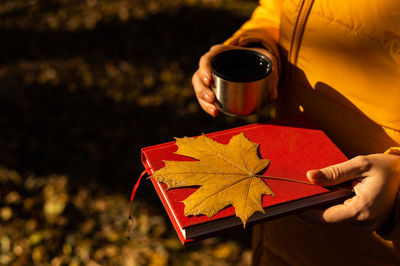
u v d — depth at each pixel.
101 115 3.44
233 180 0.93
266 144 1.07
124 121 3.39
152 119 3.40
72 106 3.52
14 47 4.27
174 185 0.92
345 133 1.15
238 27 4.53
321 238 1.31
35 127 3.30
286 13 1.20
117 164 3.01
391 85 0.99
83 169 2.95
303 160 1.01
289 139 1.08
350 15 1.00
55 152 3.08
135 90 3.71
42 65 4.02
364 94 1.05
